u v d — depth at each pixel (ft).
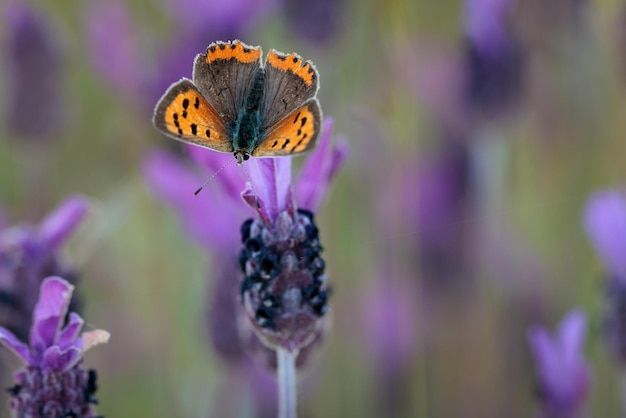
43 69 1.99
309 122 1.36
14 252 1.56
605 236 1.70
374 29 1.90
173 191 1.78
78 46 2.25
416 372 1.86
